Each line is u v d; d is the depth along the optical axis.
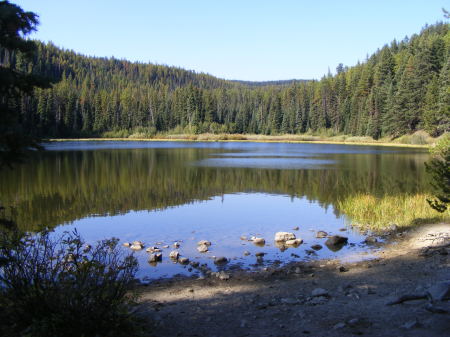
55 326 4.45
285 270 9.40
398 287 7.14
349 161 41.91
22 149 4.36
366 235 13.07
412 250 10.62
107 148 64.44
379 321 5.19
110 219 15.34
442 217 14.38
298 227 14.23
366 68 105.25
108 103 114.19
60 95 103.94
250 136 101.50
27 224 14.28
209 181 26.70
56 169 32.62
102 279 5.15
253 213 16.73
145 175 29.25
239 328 5.50
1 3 4.33
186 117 116.69
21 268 4.82
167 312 6.46
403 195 20.78
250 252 11.11
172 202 19.25
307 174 30.73
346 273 8.87
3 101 4.42
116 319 4.86
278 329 5.33
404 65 86.19
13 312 4.65
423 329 4.67
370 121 86.75
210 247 11.61
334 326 5.18
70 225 14.30
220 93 139.25
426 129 70.19
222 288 8.12
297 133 112.38
